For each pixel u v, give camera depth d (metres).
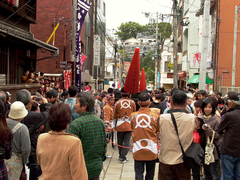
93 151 3.36
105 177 5.62
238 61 16.22
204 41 10.38
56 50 11.89
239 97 4.30
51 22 17.36
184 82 28.11
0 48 9.38
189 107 6.46
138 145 4.41
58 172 2.50
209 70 17.27
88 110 3.52
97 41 22.52
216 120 4.71
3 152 2.88
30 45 10.62
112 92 10.02
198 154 3.49
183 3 25.97
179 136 3.54
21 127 3.63
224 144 4.33
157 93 7.14
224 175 4.42
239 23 16.16
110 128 7.66
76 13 10.99
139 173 4.43
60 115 2.57
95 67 27.86
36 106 4.66
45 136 2.64
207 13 10.34
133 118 4.53
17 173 3.61
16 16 10.33
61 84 15.07
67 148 2.51
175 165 3.55
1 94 4.10
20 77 11.32
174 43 16.05
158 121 3.76
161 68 42.66
